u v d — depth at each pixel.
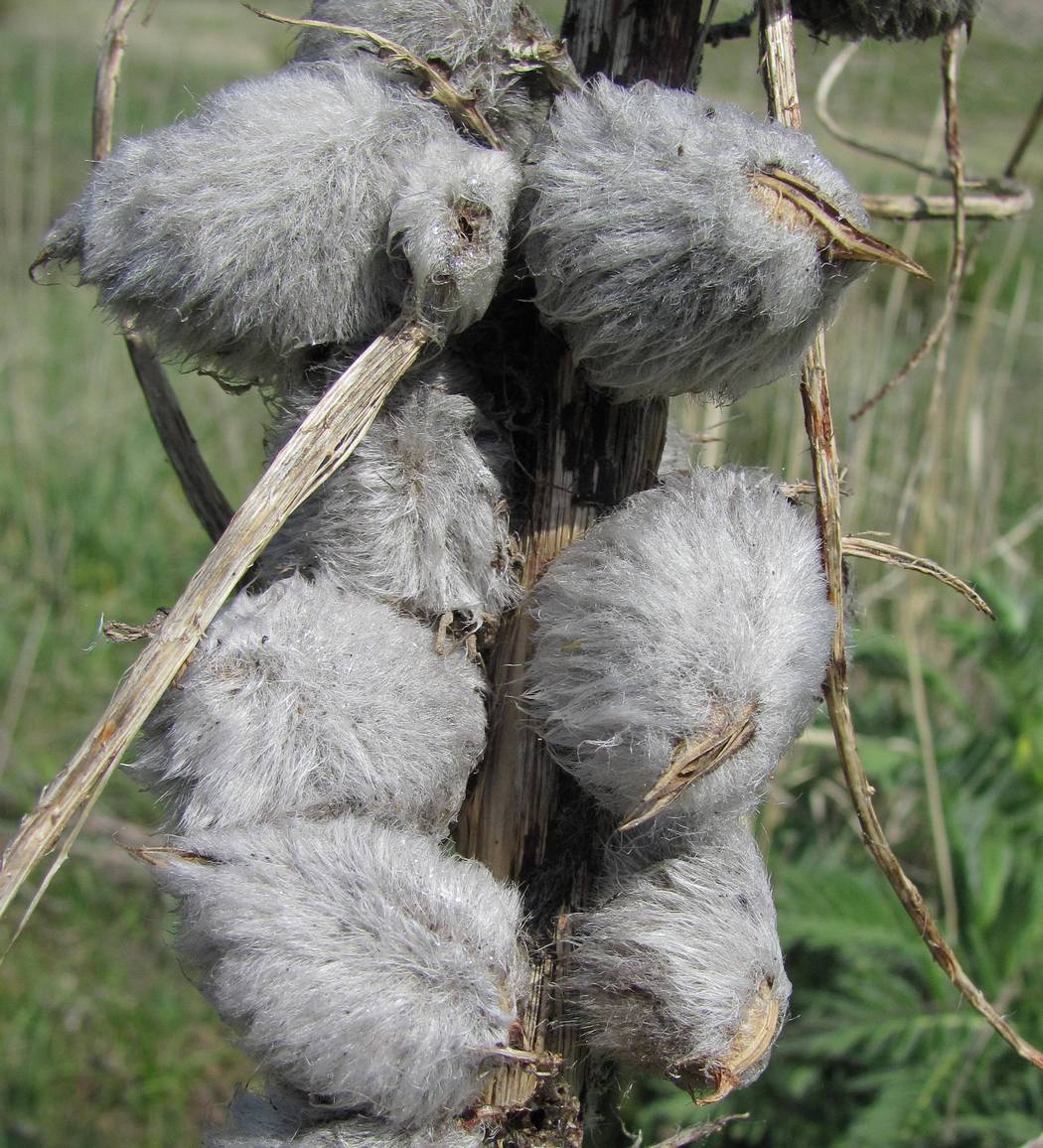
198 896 0.10
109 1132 0.30
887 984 0.29
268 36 1.09
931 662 0.36
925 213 0.15
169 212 0.10
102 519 0.48
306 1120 0.10
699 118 0.10
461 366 0.11
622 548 0.10
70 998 0.33
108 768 0.10
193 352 0.11
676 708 0.10
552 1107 0.11
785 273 0.10
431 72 0.11
